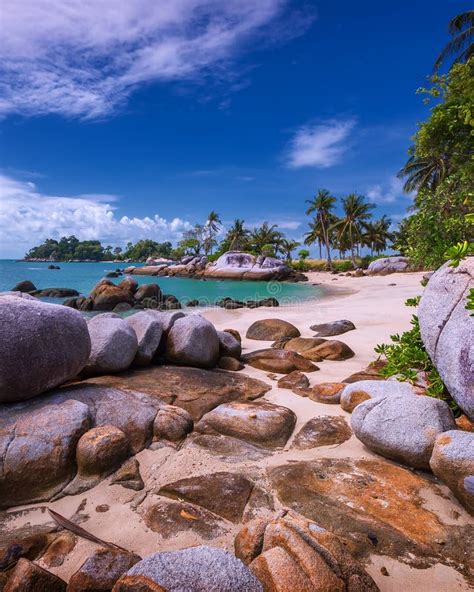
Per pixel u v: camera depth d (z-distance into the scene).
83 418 3.45
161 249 149.00
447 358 3.48
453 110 7.30
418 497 2.83
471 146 8.07
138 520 2.70
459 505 2.75
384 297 17.53
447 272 3.97
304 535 2.19
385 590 2.09
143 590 1.76
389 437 3.29
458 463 2.68
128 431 3.66
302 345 7.71
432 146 8.46
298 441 3.78
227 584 1.79
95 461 3.14
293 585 1.92
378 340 8.27
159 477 3.20
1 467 2.94
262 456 3.52
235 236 65.88
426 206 6.45
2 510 2.82
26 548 2.36
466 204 6.02
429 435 3.15
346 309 13.42
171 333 6.02
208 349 5.96
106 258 184.50
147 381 4.93
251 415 3.99
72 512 2.79
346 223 53.22
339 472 3.18
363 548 2.36
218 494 2.92
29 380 3.67
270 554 2.08
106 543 2.46
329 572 1.99
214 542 2.47
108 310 19.66
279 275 43.00
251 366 6.49
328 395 4.76
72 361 4.05
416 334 5.08
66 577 2.20
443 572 2.21
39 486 2.96
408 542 2.40
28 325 3.71
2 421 3.32
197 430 3.95
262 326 9.30
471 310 3.44
